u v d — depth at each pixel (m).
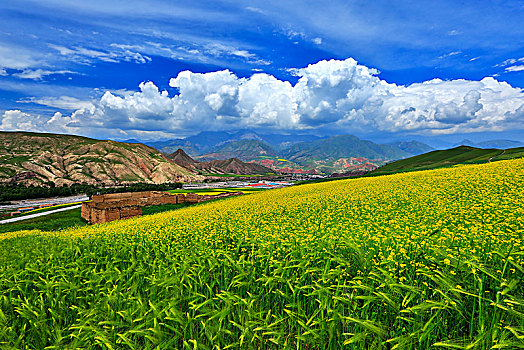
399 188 24.06
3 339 6.32
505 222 9.30
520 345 3.93
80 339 5.88
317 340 5.45
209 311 6.29
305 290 6.94
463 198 15.73
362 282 6.46
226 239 13.08
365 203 18.69
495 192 16.53
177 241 13.24
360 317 5.71
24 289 9.00
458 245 7.53
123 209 55.81
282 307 7.14
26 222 69.50
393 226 10.52
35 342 6.64
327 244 8.97
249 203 30.56
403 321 5.33
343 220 13.54
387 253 7.52
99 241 15.18
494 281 5.62
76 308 7.16
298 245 9.46
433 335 4.98
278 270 7.28
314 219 15.25
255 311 6.75
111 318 6.68
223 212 24.66
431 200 16.34
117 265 10.62
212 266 8.38
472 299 5.42
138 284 8.44
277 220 16.52
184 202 81.12
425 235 8.45
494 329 4.54
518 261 5.77
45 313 7.09
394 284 5.44
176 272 8.22
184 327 5.98
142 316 6.36
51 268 10.01
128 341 5.50
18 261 12.28
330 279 6.73
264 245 9.84
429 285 5.82
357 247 7.53
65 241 16.58
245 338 6.23
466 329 5.19
